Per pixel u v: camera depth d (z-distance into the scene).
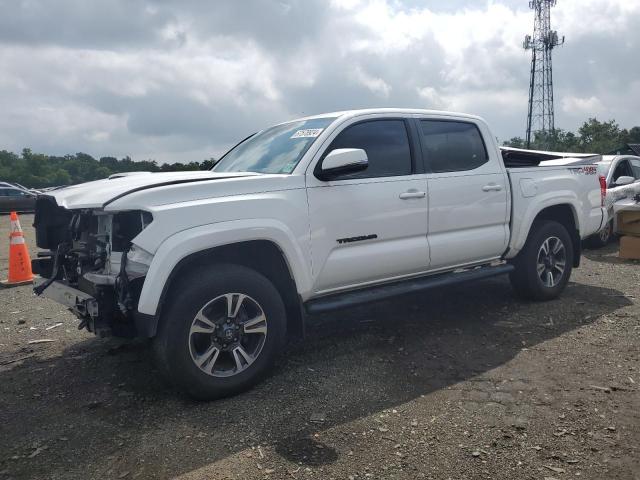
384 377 3.95
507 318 5.27
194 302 3.47
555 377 3.87
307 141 4.32
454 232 4.96
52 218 4.32
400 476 2.73
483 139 5.29
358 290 4.51
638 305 5.62
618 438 3.03
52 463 2.95
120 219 3.58
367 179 4.36
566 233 5.89
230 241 3.60
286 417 3.37
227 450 3.02
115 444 3.12
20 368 4.36
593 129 58.72
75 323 5.56
